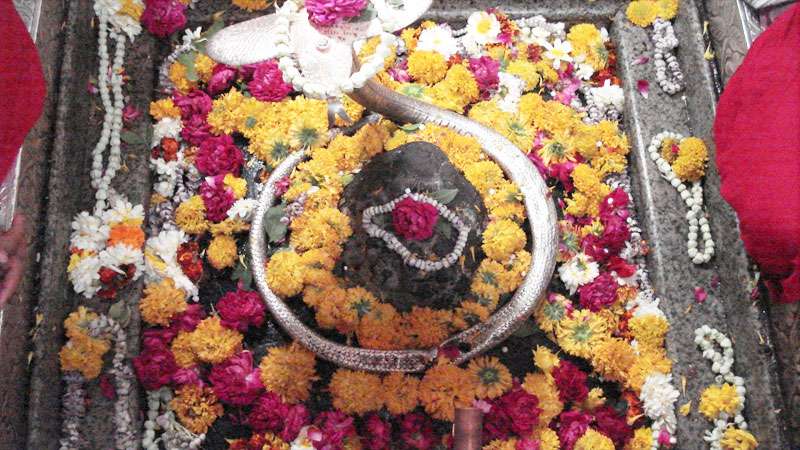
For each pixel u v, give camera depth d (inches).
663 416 45.3
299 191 47.1
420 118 48.3
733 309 46.5
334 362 45.4
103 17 49.8
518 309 45.7
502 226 46.3
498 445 44.8
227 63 42.6
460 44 52.4
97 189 47.2
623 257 48.6
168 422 44.5
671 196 49.1
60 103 46.8
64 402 43.8
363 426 45.3
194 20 51.8
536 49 52.3
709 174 48.5
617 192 49.0
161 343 45.0
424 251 43.9
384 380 45.3
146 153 48.4
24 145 43.5
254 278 46.5
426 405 44.8
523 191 47.6
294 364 45.1
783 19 43.3
